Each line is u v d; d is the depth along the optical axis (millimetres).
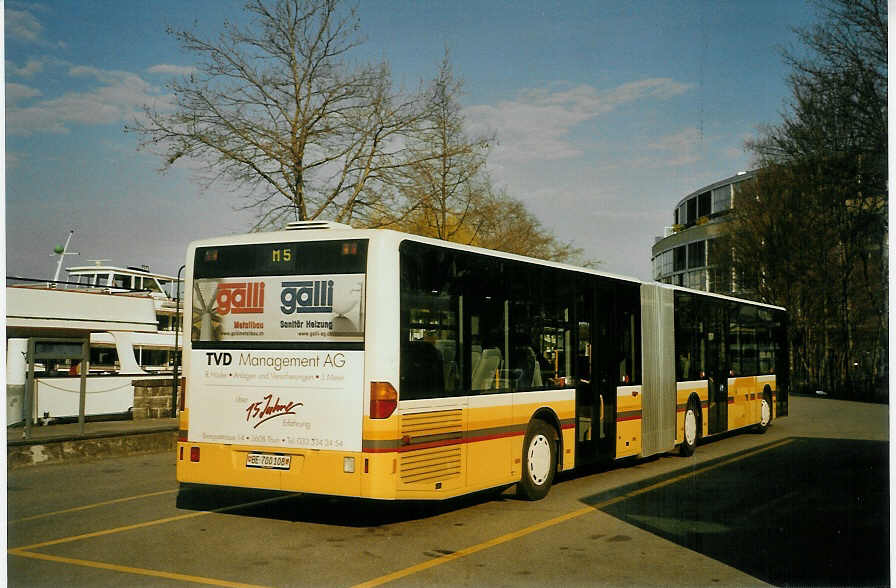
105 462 14156
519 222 37500
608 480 12312
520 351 10227
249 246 8750
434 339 8617
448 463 8688
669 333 14867
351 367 8102
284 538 8086
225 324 8758
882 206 33188
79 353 14719
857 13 24859
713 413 16891
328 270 8312
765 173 40906
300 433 8258
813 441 18328
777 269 42969
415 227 23062
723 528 8719
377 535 8266
